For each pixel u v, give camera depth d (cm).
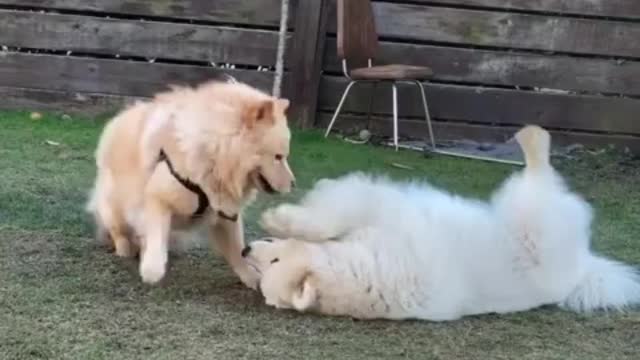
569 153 694
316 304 307
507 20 708
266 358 272
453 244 317
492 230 327
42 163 545
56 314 297
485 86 717
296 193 491
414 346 290
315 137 685
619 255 418
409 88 711
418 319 311
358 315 308
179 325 295
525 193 335
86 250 372
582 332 313
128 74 724
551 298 335
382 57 714
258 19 716
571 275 338
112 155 356
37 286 324
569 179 609
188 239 362
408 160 634
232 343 282
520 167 630
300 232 320
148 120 338
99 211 372
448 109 717
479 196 531
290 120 712
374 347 287
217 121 313
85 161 559
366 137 693
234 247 339
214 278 350
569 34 707
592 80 711
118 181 350
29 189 475
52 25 717
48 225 407
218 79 705
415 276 306
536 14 707
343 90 717
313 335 293
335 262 305
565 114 714
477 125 719
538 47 709
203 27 716
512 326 314
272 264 317
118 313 302
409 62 714
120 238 363
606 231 468
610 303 339
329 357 276
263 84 722
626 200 552
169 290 331
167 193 321
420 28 712
